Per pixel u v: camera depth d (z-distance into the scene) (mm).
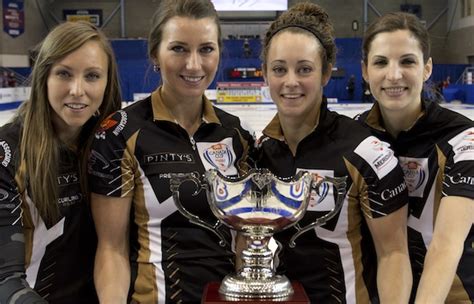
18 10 20297
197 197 1689
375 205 1622
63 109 1644
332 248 1667
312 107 1711
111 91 1802
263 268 1519
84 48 1637
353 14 22359
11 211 1588
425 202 1773
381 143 1664
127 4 22516
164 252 1676
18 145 1656
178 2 1689
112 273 1646
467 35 20453
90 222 1789
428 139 1771
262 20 21922
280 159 1760
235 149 1818
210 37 1690
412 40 1728
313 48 1630
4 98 15164
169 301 1650
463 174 1639
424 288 1546
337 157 1659
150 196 1682
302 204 1526
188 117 1790
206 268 1676
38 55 1664
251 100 17172
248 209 1539
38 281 1697
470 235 1796
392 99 1759
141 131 1706
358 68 19594
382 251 1652
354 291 1651
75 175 1750
